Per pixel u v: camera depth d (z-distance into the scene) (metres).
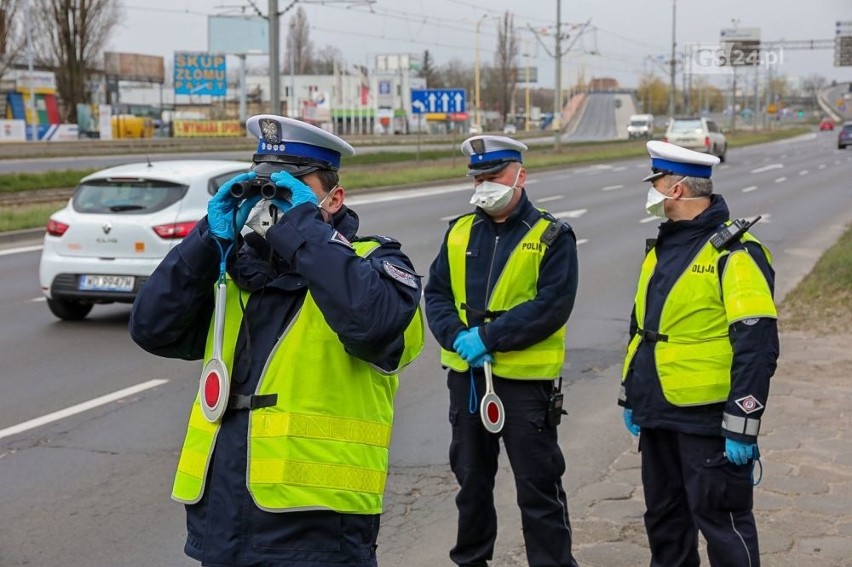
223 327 2.76
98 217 10.10
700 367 3.76
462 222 4.30
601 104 148.88
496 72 115.75
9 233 16.95
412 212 21.86
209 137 62.41
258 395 2.70
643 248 16.36
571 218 20.83
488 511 4.29
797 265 14.48
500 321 4.00
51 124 58.84
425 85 109.38
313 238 2.63
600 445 6.34
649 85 138.62
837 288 11.08
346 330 2.60
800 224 19.92
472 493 4.24
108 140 53.28
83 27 60.59
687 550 4.08
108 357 8.84
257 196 2.76
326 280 2.59
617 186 30.28
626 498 5.37
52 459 6.08
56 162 36.44
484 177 4.11
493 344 3.99
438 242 16.69
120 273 10.00
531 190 28.77
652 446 4.02
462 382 4.21
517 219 4.14
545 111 155.75
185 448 2.79
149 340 2.85
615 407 7.30
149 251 9.96
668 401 3.82
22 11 58.88
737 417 3.59
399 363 2.86
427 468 5.96
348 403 2.75
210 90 74.62
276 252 2.75
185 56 74.12
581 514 5.14
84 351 9.07
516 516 5.23
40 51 61.00
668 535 4.07
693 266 3.79
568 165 41.84
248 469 2.66
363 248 2.84
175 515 5.21
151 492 5.54
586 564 4.54
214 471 2.71
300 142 2.79
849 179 32.47
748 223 3.76
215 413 2.69
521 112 133.88
